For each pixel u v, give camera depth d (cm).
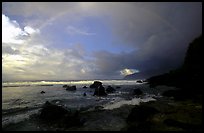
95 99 4388
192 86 3806
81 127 2080
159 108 2655
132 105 3194
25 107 3425
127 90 6581
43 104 3750
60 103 3822
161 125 1853
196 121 1886
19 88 9000
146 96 4656
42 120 2478
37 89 8244
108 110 2864
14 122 2416
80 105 3559
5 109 3241
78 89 7788
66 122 2214
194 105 2728
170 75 6688
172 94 4247
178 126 1808
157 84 6888
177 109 2483
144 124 1906
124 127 2022
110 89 6066
